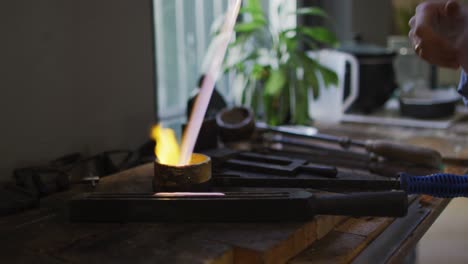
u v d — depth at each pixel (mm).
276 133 1522
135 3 1488
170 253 906
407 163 1311
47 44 1309
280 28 1932
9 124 1259
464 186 1039
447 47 890
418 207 1166
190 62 1921
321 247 992
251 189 1122
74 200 1006
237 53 1798
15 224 1018
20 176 1229
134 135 1522
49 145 1334
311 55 2008
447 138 1616
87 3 1376
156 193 1022
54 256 911
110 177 1207
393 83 2066
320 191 1113
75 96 1374
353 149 1506
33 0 1275
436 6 911
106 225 995
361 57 1975
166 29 1787
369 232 1037
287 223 980
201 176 1066
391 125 1833
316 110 1968
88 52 1391
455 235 2406
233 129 1396
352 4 2402
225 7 2041
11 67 1252
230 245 922
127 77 1489
